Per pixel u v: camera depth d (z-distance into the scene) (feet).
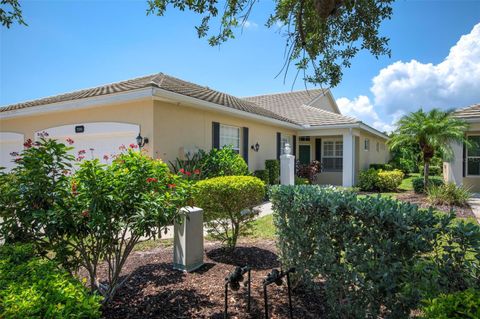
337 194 9.07
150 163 10.22
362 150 56.44
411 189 44.32
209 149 32.65
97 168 9.27
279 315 9.37
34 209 8.77
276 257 15.08
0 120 39.19
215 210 15.35
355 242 7.82
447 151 33.53
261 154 42.65
